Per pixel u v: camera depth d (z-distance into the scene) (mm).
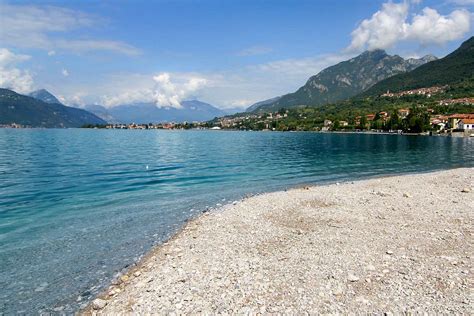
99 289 10820
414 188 26453
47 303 10047
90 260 13000
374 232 15523
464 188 25859
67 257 13266
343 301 9469
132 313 9070
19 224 17234
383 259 12305
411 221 17266
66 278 11562
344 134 176250
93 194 24656
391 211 19250
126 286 10820
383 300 9484
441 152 65750
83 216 18922
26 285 11086
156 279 11000
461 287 10062
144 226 17250
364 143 94938
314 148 75188
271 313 8914
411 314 8797
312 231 15820
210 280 10766
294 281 10648
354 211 19344
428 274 10977
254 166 42531
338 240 14438
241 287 10266
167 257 12977
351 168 41594
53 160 45781
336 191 25422
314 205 20953
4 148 67625
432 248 13406
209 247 13914
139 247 14328
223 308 9148
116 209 20594
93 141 100250
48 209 20219
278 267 11711
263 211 19625
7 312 9617
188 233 15906
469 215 18281
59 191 25344
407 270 11328
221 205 21953
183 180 31547
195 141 108375
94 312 9430
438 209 19578
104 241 15039
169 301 9547
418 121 159375
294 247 13695
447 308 9000
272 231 15875
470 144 92125
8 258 13102
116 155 54969
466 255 12625
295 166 42969
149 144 88812
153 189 27062
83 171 35625
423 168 42250
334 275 11023
